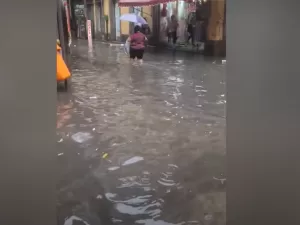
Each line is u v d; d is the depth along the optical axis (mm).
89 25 24438
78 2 34031
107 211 3002
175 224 2830
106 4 28562
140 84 8531
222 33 15805
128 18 14438
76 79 9117
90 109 6086
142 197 3223
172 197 3223
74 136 4695
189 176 3613
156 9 20312
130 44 13547
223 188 3361
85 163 3885
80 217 2904
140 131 4965
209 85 8445
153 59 14234
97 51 18406
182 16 18266
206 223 2826
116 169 3762
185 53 16812
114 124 5266
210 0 16125
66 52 9805
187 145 4449
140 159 4023
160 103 6598
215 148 4355
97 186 3396
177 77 9664
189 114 5852
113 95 7230
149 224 2832
